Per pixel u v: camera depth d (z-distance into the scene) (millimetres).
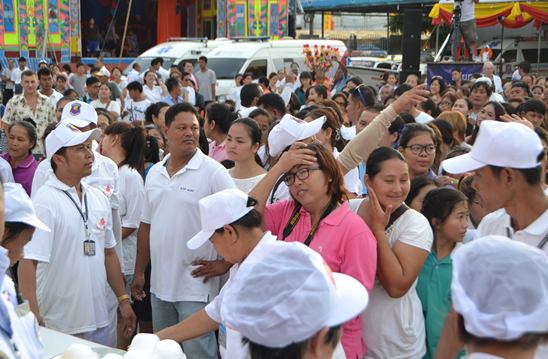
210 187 4508
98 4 29578
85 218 4262
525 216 2979
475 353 1877
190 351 4410
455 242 3768
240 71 18875
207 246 4477
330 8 27938
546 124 7148
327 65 19812
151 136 6230
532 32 26156
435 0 24500
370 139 4203
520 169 2879
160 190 4598
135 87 12953
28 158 6574
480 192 3053
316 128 4301
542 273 1838
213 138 6434
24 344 2588
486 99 9023
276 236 3557
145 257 4934
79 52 24797
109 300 4695
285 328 1746
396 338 3541
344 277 2104
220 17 26391
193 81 16828
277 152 4359
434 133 5207
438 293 3713
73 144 4109
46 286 4188
